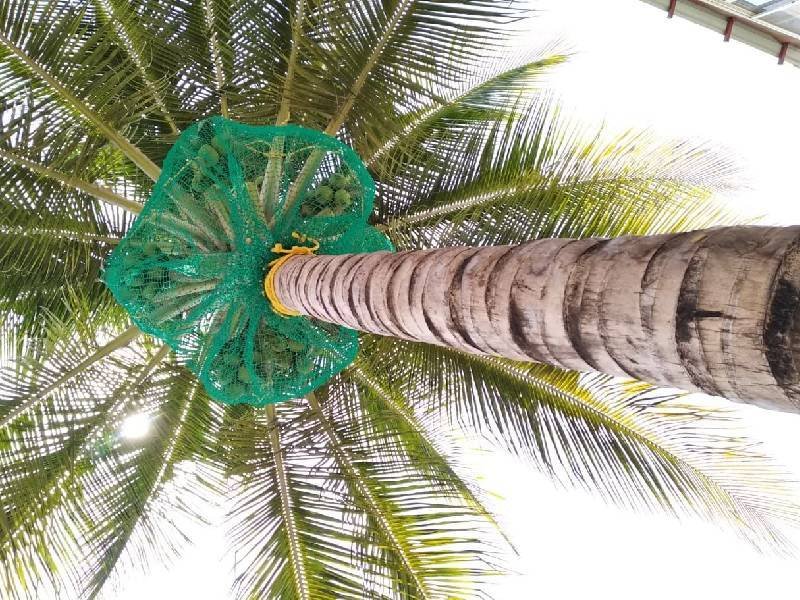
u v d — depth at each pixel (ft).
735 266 8.08
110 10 21.48
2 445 20.11
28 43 19.57
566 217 21.97
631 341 9.40
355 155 21.83
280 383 22.80
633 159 21.77
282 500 22.88
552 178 22.12
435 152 23.77
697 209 21.42
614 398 21.93
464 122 23.73
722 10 30.50
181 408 23.81
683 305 8.50
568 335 10.37
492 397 23.24
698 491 21.16
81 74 20.08
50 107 20.21
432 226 24.21
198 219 21.04
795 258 7.55
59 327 21.15
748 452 20.59
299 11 20.92
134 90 22.77
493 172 22.95
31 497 19.97
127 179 24.34
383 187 24.63
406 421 24.50
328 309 17.44
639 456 21.68
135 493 22.08
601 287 9.75
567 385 22.34
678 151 21.49
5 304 22.33
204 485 24.09
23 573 19.63
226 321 21.36
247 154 20.92
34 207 20.33
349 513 22.58
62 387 21.59
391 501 22.74
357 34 20.53
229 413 24.91
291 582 22.22
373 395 25.27
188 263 20.53
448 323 12.99
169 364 23.50
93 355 22.48
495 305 11.64
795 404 7.82
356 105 22.12
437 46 20.51
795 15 28.68
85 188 21.77
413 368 24.41
